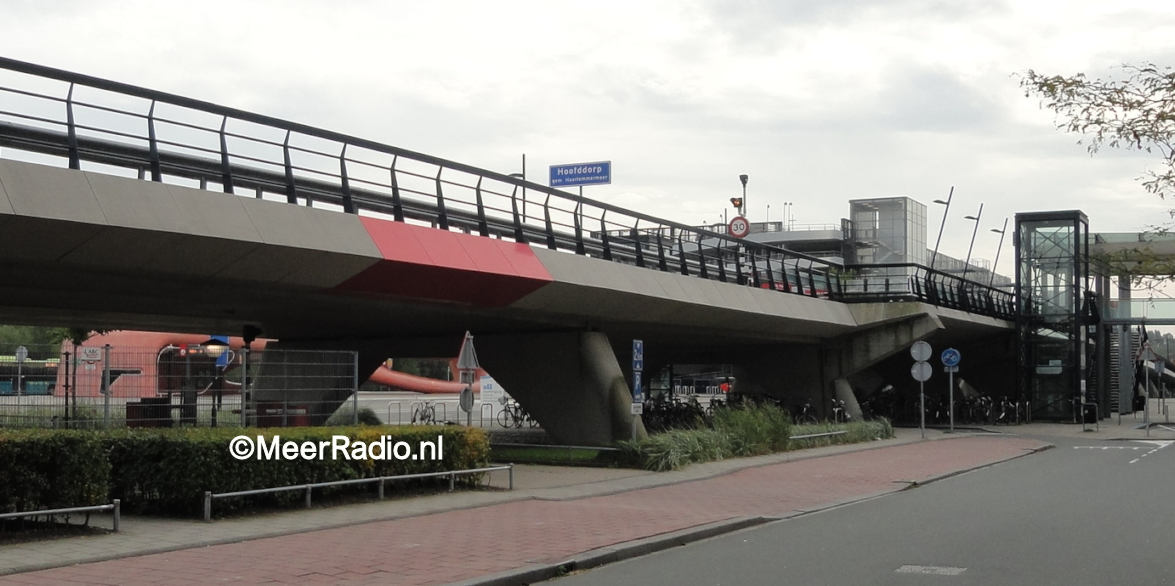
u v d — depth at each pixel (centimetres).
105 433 1402
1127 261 1241
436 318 2581
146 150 1720
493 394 4134
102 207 1456
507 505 1633
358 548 1170
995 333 5328
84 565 1017
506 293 2244
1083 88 1045
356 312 2447
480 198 2214
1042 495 1908
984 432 4259
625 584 1016
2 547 1083
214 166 1834
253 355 1789
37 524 1198
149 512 1382
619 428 2644
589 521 1448
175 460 1348
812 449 2986
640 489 1931
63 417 1638
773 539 1341
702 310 2906
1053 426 4800
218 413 1759
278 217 1714
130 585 923
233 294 2059
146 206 1514
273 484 1447
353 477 1577
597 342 2712
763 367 4178
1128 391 6938
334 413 1895
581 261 2427
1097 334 5572
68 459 1195
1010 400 5425
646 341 3719
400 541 1228
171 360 1730
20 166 1380
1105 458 2950
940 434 3953
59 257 1526
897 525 1473
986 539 1320
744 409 2981
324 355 1888
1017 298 5219
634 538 1287
